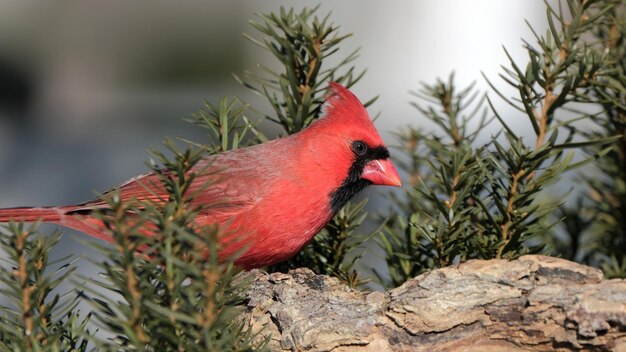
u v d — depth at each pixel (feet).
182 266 9.68
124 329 10.26
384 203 11.40
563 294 10.82
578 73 10.99
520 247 10.95
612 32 11.12
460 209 11.00
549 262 10.85
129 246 9.95
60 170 11.75
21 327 10.77
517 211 10.95
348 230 11.07
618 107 11.09
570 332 10.80
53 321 10.80
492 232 10.97
